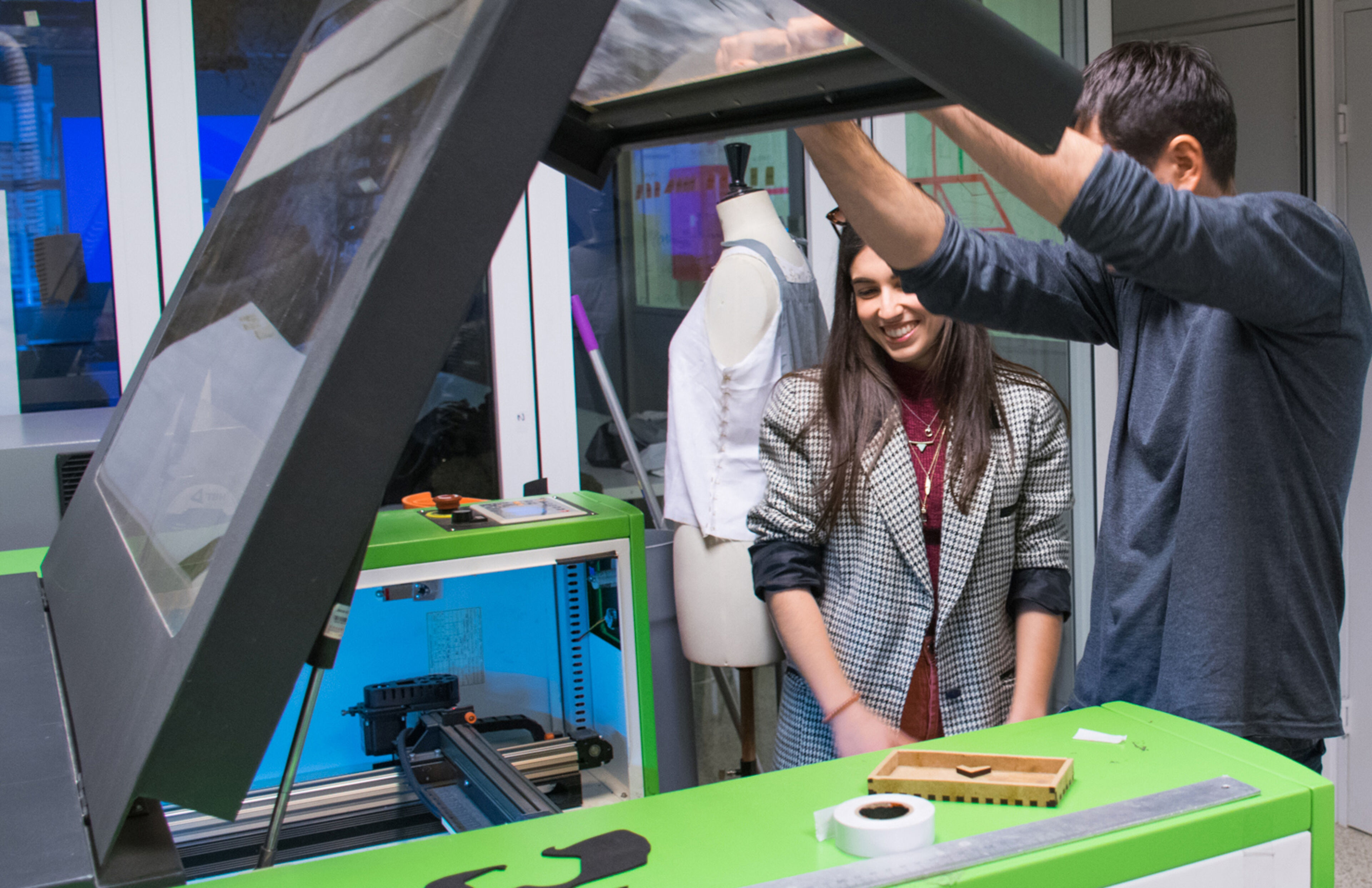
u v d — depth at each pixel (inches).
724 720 100.6
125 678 21.4
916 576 57.6
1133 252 30.1
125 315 82.7
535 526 57.1
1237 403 38.2
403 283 16.5
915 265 39.8
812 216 103.0
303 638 17.6
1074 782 29.1
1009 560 60.1
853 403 59.4
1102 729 33.1
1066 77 20.9
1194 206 30.6
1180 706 39.3
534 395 95.9
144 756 17.7
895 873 24.0
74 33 79.5
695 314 79.5
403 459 92.4
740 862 25.1
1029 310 43.5
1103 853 25.4
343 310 16.8
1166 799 27.4
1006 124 20.7
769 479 62.9
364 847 46.4
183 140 83.1
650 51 23.7
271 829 24.6
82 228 81.6
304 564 17.3
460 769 47.7
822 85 22.9
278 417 17.8
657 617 80.2
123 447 33.9
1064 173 28.6
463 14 17.7
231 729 17.7
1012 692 60.3
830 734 59.3
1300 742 40.9
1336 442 39.9
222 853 45.8
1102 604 43.9
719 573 77.2
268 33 85.0
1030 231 103.4
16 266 79.8
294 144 26.5
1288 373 38.1
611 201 96.9
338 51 26.6
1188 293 32.3
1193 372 39.7
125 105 81.0
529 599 62.4
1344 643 107.7
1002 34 20.0
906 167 98.3
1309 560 40.0
